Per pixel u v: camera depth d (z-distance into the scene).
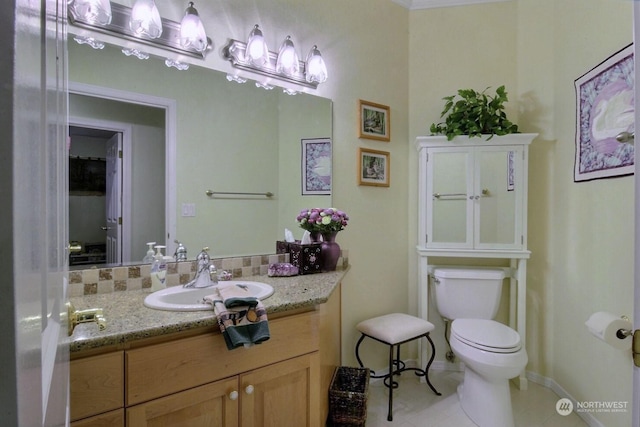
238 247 1.84
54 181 0.49
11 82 0.26
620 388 1.60
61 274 0.59
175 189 1.65
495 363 1.68
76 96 1.40
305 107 2.05
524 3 2.30
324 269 1.87
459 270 2.24
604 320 1.21
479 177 2.17
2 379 0.25
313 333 1.39
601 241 1.73
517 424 1.82
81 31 1.39
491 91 2.37
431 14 2.42
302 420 1.35
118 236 1.50
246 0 1.82
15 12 0.26
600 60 1.73
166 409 1.04
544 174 2.21
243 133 1.85
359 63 2.25
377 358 2.32
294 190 2.02
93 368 0.93
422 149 2.26
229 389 1.16
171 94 1.63
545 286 2.20
